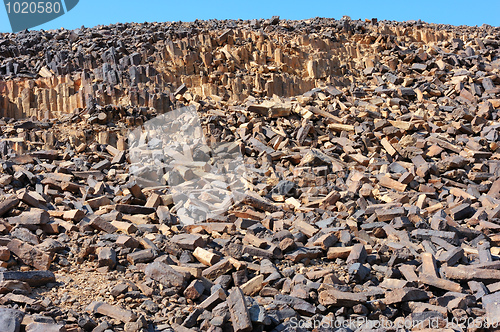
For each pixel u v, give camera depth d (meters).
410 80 15.16
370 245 6.41
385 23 21.36
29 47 15.40
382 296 5.11
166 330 4.23
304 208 7.88
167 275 4.97
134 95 11.89
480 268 5.53
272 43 15.97
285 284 5.18
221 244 5.95
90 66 13.56
